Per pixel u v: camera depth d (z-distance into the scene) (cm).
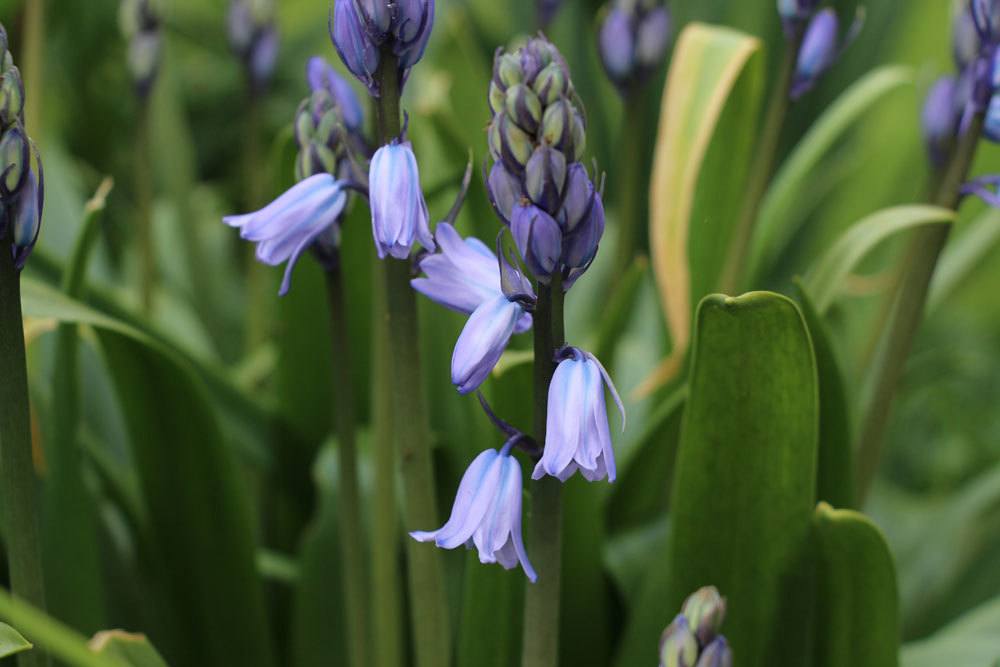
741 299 48
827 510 49
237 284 88
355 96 50
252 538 56
